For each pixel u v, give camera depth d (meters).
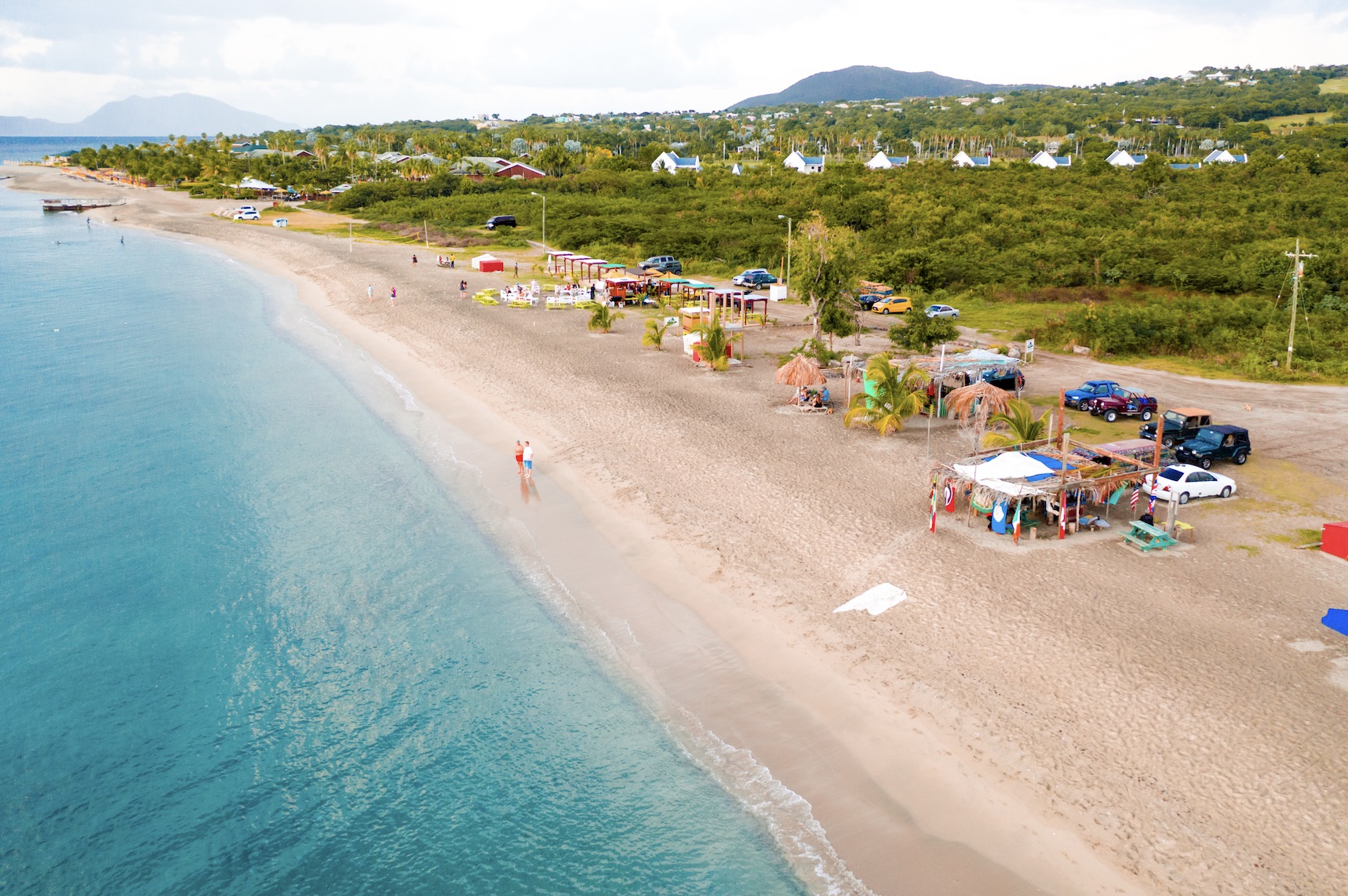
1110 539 30.92
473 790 20.62
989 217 103.38
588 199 136.25
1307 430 42.69
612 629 26.94
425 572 31.03
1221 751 20.00
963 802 19.23
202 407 50.50
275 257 109.88
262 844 19.17
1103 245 83.62
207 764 21.69
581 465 39.44
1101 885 16.94
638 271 91.56
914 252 83.81
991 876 17.39
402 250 112.44
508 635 26.98
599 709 23.33
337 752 22.08
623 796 20.25
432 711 23.53
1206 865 17.09
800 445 40.69
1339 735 20.36
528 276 92.81
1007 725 21.23
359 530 34.41
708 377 52.81
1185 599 26.59
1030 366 55.91
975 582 27.78
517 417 46.66
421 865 18.56
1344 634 24.02
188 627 27.86
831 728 21.86
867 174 140.50
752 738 21.80
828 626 25.94
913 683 23.03
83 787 20.86
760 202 123.31
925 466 37.78
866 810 19.28
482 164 177.38
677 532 32.44
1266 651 23.72
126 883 18.05
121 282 94.12
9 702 24.11
